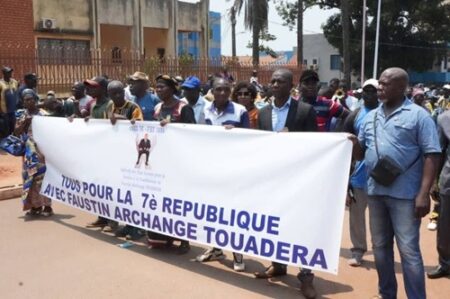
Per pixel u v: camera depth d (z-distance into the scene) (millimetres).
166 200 5480
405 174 4027
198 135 5172
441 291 4906
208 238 5125
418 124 3957
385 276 4383
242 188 4863
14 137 7316
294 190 4535
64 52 14336
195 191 5219
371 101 5160
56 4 18203
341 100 10070
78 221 7133
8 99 11891
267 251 4695
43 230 6695
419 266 4051
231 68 18891
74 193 6625
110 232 6613
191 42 26625
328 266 4363
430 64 38719
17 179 9469
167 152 5453
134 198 5832
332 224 4340
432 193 6273
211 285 4949
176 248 6020
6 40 14703
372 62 37625
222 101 5434
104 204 6211
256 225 4766
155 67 16266
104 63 15141
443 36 37281
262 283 5008
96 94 6605
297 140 4516
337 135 4312
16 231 6652
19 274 5223
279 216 4621
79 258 5668
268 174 4688
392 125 4031
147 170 5668
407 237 4062
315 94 5883
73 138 6559
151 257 5715
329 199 4352
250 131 4797
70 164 6625
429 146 3910
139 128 5723
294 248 4535
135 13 21562
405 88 4035
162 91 5754
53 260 5605
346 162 4281
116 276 5168
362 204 5438
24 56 13586
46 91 13961
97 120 6219
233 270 5344
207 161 5109
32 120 7148
